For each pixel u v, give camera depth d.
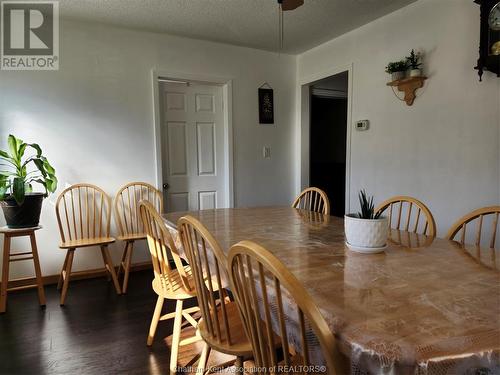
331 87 4.48
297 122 4.25
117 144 3.28
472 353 0.62
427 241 1.47
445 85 2.55
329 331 0.68
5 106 2.85
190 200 3.76
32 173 2.94
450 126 2.53
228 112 3.82
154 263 1.76
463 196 2.47
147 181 3.43
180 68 3.52
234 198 3.94
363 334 0.68
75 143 3.11
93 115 3.16
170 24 3.16
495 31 2.12
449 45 2.51
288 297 0.89
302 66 4.11
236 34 3.45
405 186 2.89
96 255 3.20
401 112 2.90
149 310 2.47
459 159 2.48
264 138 4.09
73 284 3.01
